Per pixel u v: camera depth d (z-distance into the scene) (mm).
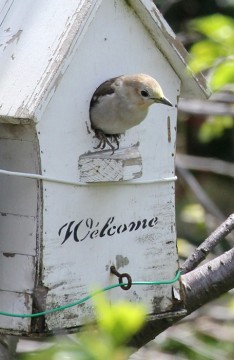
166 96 9000
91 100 8375
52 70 8016
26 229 8188
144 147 8812
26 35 8438
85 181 8328
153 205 8898
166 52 8906
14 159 8172
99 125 8383
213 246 9508
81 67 8297
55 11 8461
